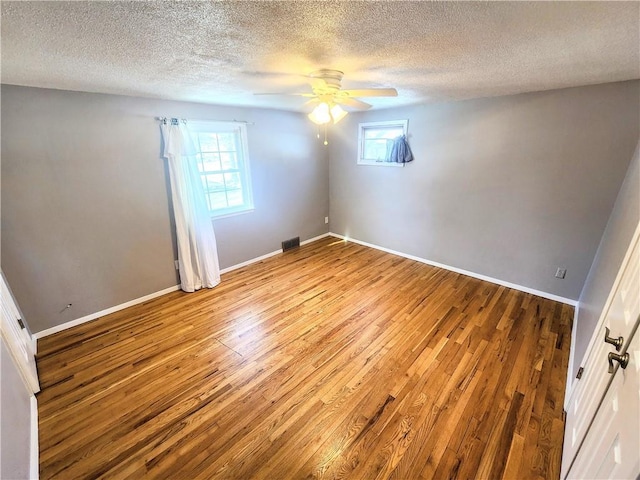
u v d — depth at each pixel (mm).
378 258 4430
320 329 2748
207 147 3611
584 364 1772
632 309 1184
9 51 1407
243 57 1627
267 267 4152
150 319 2926
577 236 2883
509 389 2039
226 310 3082
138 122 2873
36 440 1702
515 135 3027
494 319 2852
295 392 2061
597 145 2594
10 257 2393
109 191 2811
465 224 3682
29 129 2316
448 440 1707
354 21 1179
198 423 1838
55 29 1173
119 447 1697
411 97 3111
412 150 3926
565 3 1020
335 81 1981
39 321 2613
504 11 1089
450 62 1788
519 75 2137
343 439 1729
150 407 1950
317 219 5191
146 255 3193
